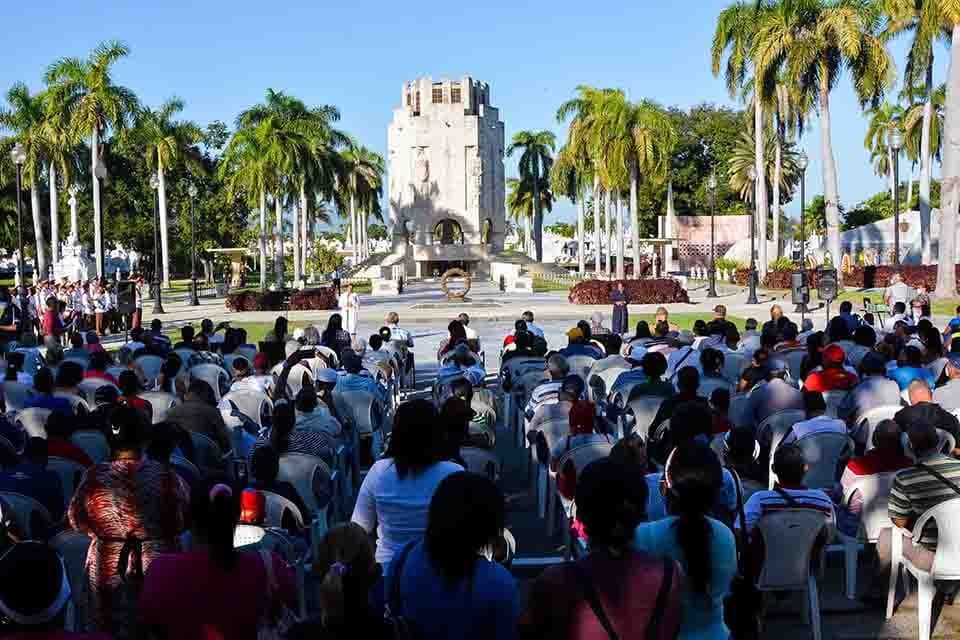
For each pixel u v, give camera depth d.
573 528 7.42
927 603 6.44
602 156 56.56
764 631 6.86
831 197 46.56
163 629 3.99
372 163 103.50
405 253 83.00
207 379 13.02
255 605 4.05
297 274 69.50
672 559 3.59
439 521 3.55
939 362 12.23
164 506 5.53
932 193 99.00
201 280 104.38
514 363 14.02
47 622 3.42
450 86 88.12
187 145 74.31
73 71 55.41
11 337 25.94
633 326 32.81
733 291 53.72
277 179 57.75
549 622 3.45
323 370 10.27
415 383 19.69
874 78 44.84
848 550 7.42
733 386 11.86
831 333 14.71
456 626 3.55
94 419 8.69
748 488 6.66
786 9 47.25
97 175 38.16
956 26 39.09
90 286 32.75
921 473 6.36
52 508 6.90
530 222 105.38
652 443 8.23
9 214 81.44
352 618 3.46
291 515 6.74
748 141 92.94
